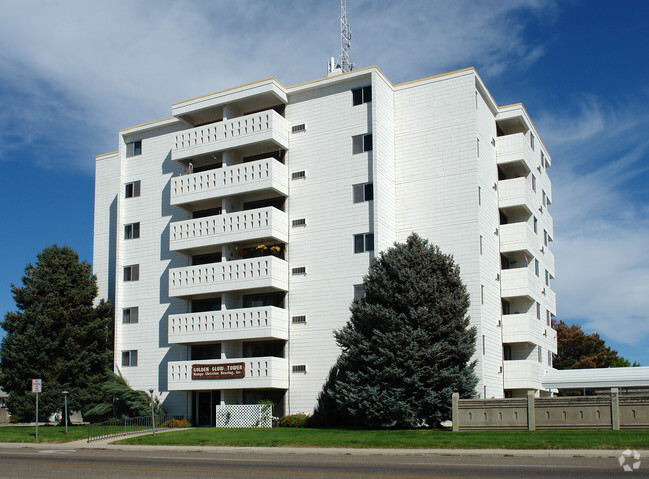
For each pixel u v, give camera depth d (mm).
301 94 42812
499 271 43094
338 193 40344
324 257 40031
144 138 48469
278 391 40000
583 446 23641
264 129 41469
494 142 44938
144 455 25906
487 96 43125
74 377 43656
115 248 49906
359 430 32281
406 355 32625
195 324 41562
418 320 33344
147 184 47656
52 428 41062
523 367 41469
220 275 41344
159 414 42219
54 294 44406
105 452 27938
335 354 38625
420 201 40438
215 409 41969
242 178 41719
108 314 47156
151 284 46031
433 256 35062
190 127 46750
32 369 42406
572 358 76625
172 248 43406
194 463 22094
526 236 43312
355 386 33906
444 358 32969
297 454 25344
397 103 42219
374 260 35688
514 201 44031
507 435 27219
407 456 23609
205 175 43125
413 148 41219
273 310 39375
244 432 32969
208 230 42375
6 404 42781
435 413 32562
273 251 41656
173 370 41688
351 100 41031
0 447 31703
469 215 39031
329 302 39406
